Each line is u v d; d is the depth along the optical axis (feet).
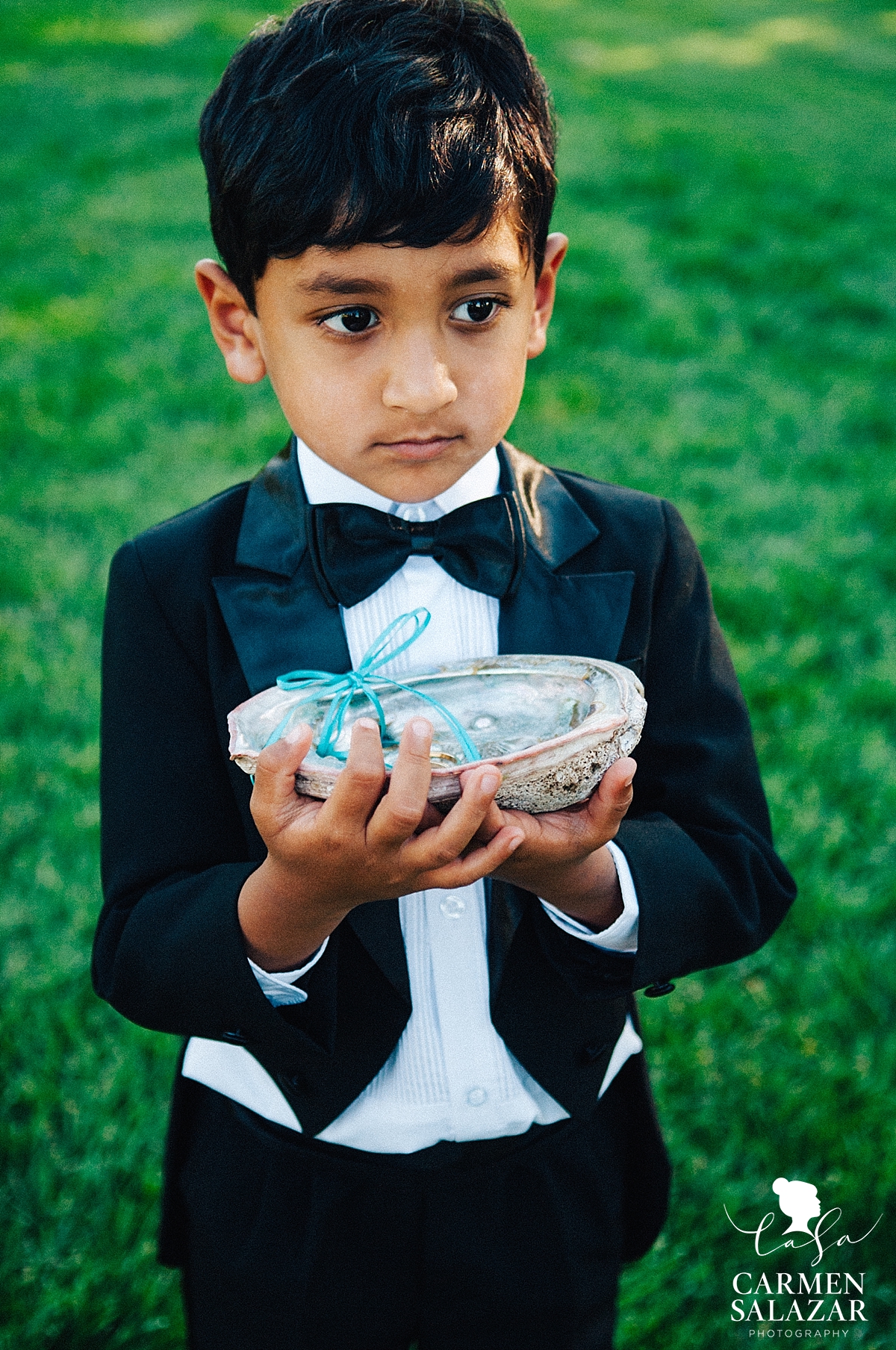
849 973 8.32
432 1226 4.54
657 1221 5.23
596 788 3.40
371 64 3.40
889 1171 7.04
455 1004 4.22
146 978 3.92
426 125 3.32
